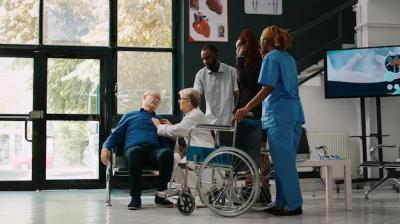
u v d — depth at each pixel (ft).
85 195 19.20
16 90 22.04
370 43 23.25
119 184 20.30
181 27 22.76
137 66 22.97
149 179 20.17
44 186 21.75
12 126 21.85
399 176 18.04
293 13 23.41
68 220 12.17
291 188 12.61
